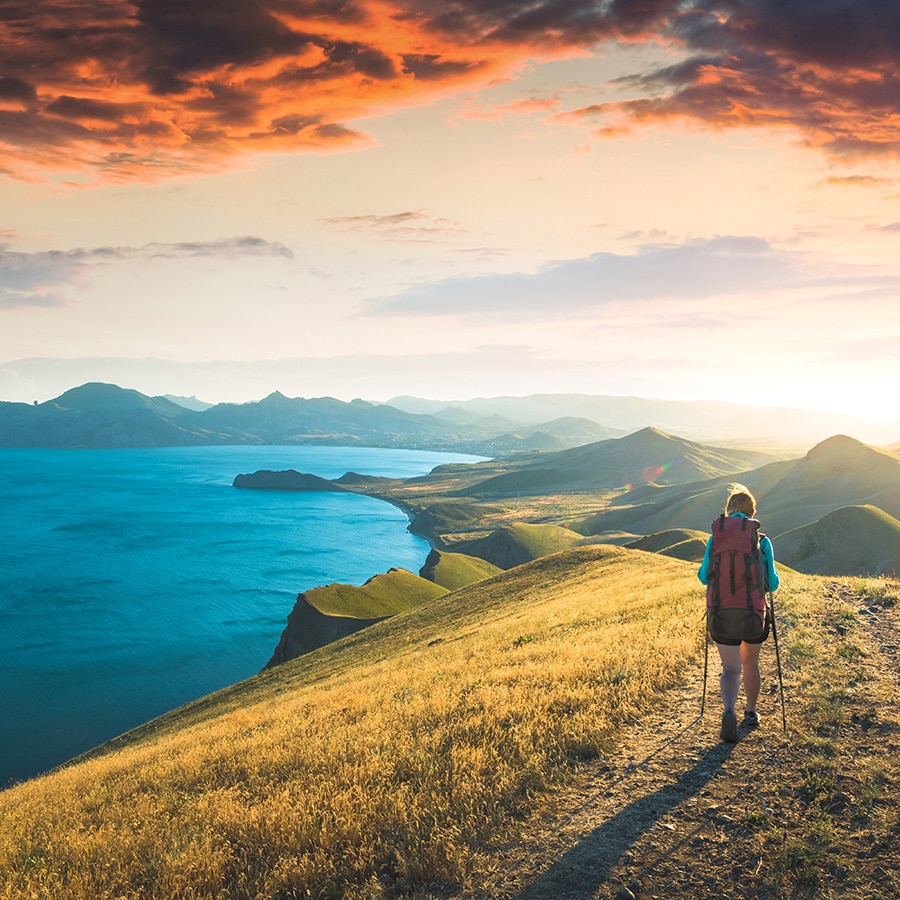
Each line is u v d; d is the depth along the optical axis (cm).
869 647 1046
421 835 644
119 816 933
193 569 17812
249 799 855
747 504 752
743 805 614
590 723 841
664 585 2397
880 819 566
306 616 7131
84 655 11138
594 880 530
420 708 1112
